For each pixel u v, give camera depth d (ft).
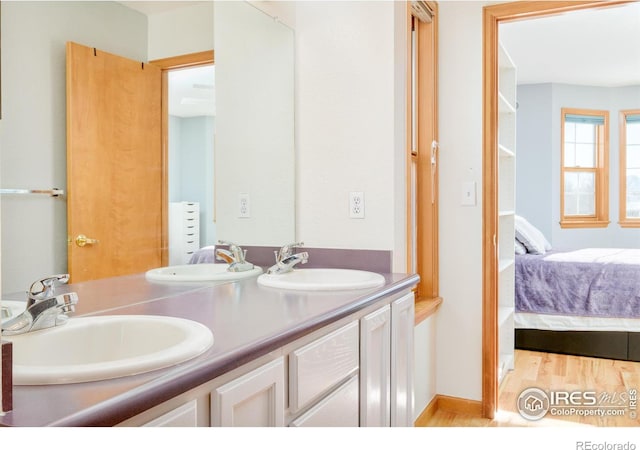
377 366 5.50
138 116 5.16
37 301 3.43
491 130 8.52
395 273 6.75
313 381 4.11
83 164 4.49
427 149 8.78
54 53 4.21
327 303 4.56
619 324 11.80
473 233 8.69
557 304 12.32
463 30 8.67
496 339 8.65
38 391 2.39
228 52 6.44
